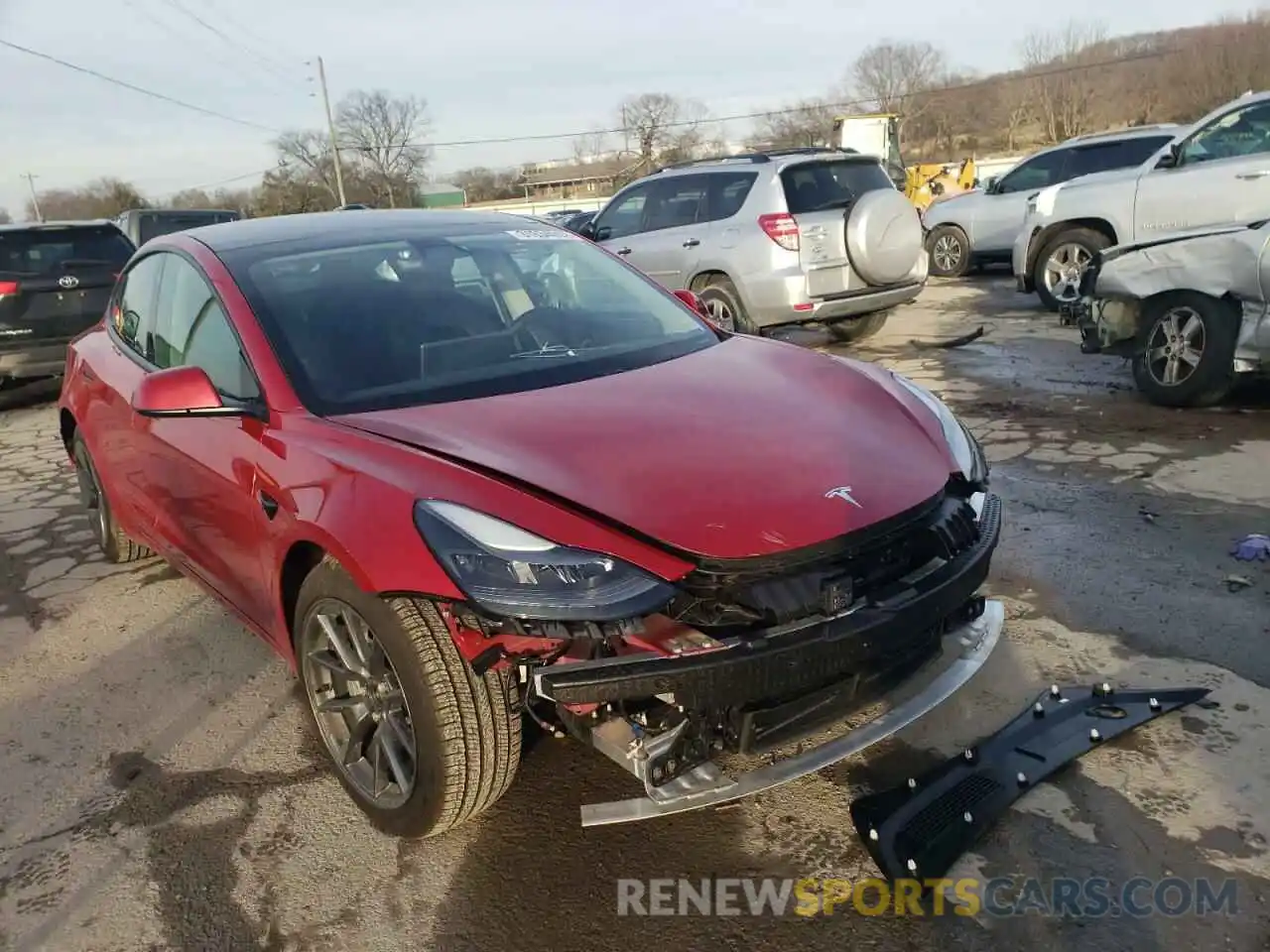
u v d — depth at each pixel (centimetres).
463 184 8469
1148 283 618
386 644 245
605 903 244
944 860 247
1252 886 234
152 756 324
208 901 255
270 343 309
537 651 233
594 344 342
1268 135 848
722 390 299
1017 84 7400
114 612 443
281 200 6438
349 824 281
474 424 270
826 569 235
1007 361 814
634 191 962
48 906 258
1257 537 416
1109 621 361
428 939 237
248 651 395
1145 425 597
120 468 415
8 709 363
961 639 292
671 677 220
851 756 295
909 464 271
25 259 916
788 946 228
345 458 262
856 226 823
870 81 7938
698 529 229
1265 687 311
